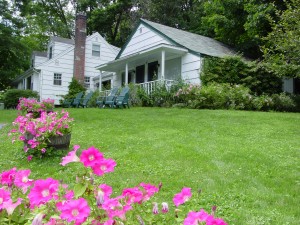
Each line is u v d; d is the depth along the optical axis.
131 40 21.31
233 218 3.23
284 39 10.91
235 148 6.21
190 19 33.78
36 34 40.56
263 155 5.68
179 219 1.88
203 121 9.52
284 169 4.95
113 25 39.88
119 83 23.08
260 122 9.33
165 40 18.09
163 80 15.58
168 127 8.68
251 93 15.82
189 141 6.87
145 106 15.57
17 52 29.20
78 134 7.98
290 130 8.18
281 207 3.52
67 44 27.53
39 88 24.19
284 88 17.81
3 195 1.74
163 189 4.01
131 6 36.56
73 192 1.78
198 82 15.93
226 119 9.89
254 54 21.91
